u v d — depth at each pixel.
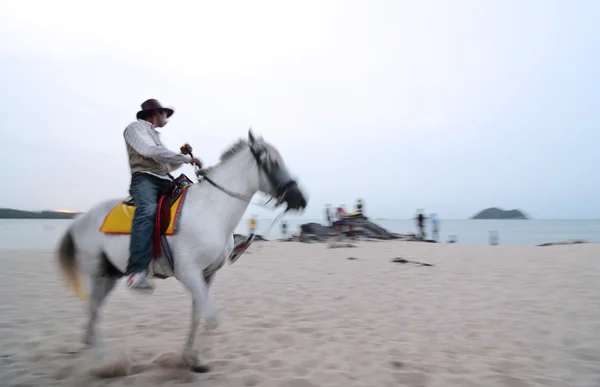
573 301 6.25
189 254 3.32
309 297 6.76
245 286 7.78
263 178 3.52
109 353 3.90
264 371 3.61
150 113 3.88
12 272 9.37
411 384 3.39
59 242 3.82
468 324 5.13
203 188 3.57
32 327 4.91
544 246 17.66
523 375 3.58
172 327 5.00
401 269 10.03
